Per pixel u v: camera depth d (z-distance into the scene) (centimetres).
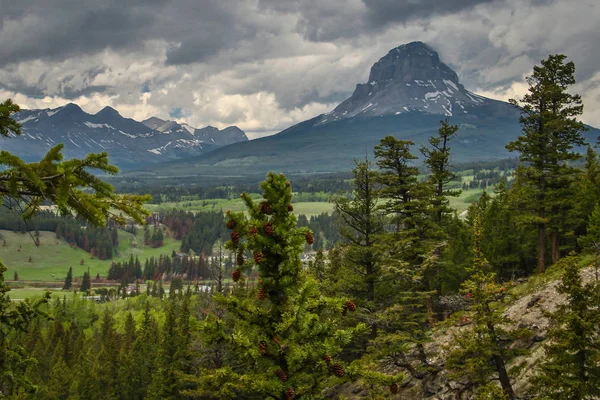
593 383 1823
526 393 2080
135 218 647
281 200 1316
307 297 1268
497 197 5594
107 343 6412
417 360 3181
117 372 5266
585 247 3909
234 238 1262
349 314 2759
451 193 3981
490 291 2258
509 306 3350
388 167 3625
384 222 3275
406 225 3600
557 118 4031
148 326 6309
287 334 1267
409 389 3030
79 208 613
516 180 4309
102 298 18000
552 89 3944
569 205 4272
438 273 3681
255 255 1238
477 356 2298
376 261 3169
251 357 1238
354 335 1308
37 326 7750
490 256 4759
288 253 1316
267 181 1339
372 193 3241
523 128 4247
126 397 4938
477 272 2302
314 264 3738
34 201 642
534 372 2434
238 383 1197
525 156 4241
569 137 4128
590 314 1877
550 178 4103
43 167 589
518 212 4425
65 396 5559
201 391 2830
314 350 1217
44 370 6203
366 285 3219
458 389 2717
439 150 3969
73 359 6756
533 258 5109
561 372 1891
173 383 3691
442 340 3147
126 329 8294
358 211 3219
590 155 5200
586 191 4969
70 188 607
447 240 3750
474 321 2378
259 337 1302
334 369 1215
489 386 2139
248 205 1330
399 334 2662
